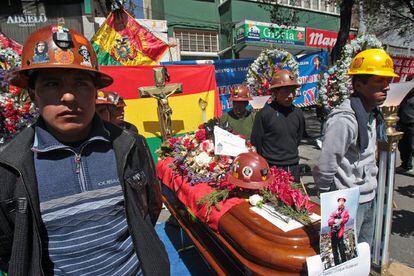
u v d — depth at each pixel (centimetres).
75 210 110
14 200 101
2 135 259
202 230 232
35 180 104
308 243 144
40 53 100
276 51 483
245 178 193
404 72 675
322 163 191
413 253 278
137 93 460
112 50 499
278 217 164
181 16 1201
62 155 111
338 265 145
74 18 595
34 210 102
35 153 108
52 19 588
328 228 142
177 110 498
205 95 522
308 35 1312
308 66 751
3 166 101
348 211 148
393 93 196
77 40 106
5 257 113
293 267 139
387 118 205
